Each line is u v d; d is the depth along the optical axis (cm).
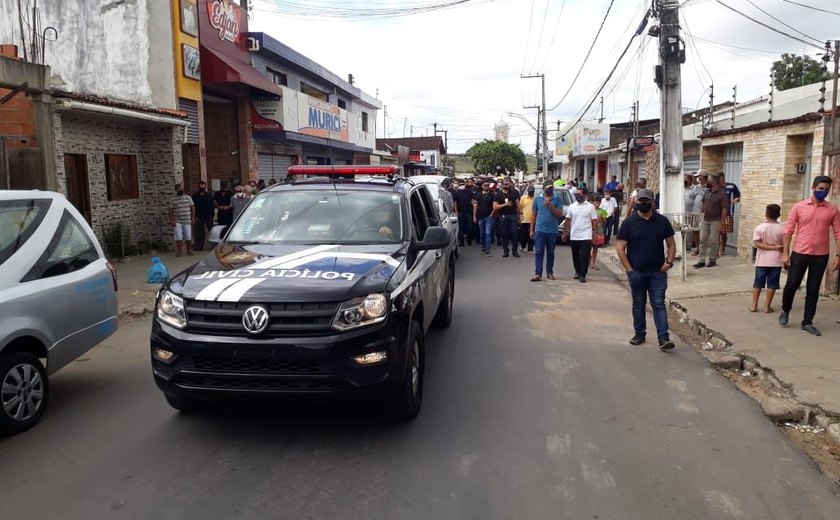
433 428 489
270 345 422
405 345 465
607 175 3659
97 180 1344
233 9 1908
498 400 553
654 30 1278
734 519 363
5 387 468
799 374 602
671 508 374
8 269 482
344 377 426
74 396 562
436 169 5891
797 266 752
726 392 580
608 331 812
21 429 480
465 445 458
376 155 3641
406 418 493
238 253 530
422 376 531
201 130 1702
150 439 467
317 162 2723
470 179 2111
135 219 1495
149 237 1545
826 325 778
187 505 374
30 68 991
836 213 735
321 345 421
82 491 391
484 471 418
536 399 557
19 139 1058
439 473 415
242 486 397
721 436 480
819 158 1062
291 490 392
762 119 1377
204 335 432
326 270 472
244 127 1981
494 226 1614
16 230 503
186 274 484
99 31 1388
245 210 618
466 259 1529
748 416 521
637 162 2736
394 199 612
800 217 749
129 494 387
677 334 800
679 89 1272
